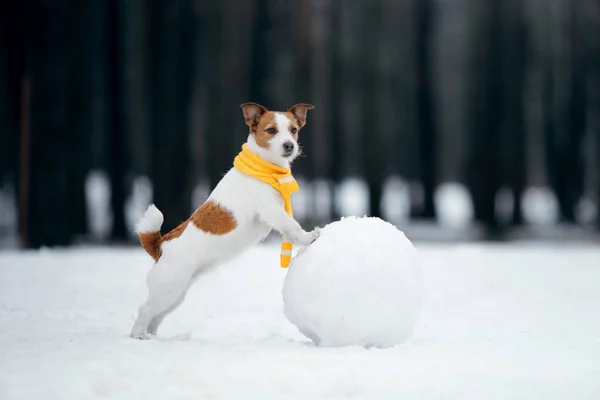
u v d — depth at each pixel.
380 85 32.84
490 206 31.53
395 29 37.38
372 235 7.79
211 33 29.84
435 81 36.84
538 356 7.47
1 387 6.06
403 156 44.91
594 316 10.16
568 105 35.75
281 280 12.74
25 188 23.66
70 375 6.39
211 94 30.08
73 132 26.25
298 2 33.19
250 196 8.11
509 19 32.41
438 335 8.88
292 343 7.93
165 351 7.37
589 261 16.42
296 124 8.56
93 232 28.70
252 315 10.09
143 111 33.38
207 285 12.25
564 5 34.81
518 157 33.19
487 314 10.37
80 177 26.66
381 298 7.58
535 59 35.56
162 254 8.21
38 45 24.22
